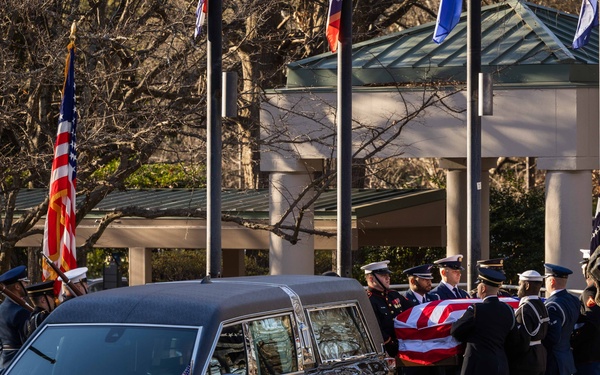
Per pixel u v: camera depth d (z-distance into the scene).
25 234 23.95
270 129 23.44
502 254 35.75
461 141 22.58
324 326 10.17
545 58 22.20
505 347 12.60
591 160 21.69
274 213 23.91
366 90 23.19
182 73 23.62
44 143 24.92
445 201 29.78
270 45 31.61
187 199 29.72
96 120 22.83
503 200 36.03
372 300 13.49
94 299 9.47
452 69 22.80
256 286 9.85
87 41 24.88
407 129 22.97
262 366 9.12
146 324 8.98
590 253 16.33
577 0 44.16
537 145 21.81
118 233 27.98
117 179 23.47
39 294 12.60
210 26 16.97
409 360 13.41
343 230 16.66
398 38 25.11
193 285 9.91
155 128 22.20
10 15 23.73
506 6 24.72
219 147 16.91
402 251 37.53
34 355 9.12
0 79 22.72
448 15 18.92
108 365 8.77
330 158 22.78
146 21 26.92
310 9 35.19
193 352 8.54
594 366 14.09
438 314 13.22
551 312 13.09
